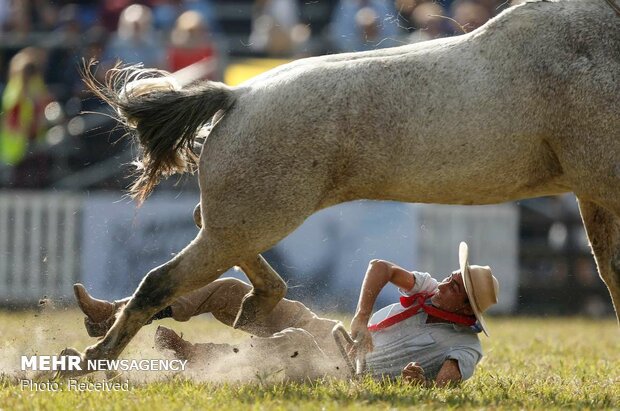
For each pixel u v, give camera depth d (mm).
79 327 19328
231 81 28328
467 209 29391
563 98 13062
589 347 19516
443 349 13688
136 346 16250
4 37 30500
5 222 28359
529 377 14617
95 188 28703
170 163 13898
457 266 29234
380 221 27453
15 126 28969
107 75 14453
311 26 32125
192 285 13539
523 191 13570
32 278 28141
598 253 14266
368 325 14109
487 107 13031
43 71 29484
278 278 14156
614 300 14250
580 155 13078
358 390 12492
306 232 27031
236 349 13859
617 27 13180
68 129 29016
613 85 12961
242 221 13203
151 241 27500
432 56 13227
